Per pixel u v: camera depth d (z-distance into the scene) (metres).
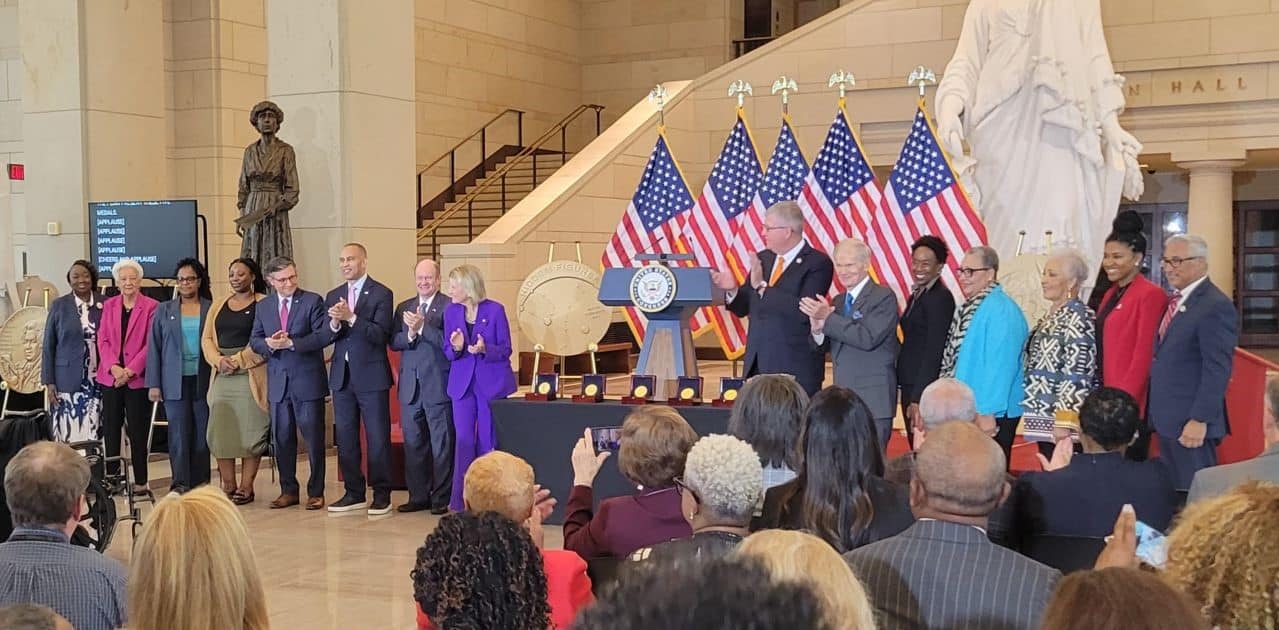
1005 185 9.26
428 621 2.89
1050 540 3.89
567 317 7.94
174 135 14.54
